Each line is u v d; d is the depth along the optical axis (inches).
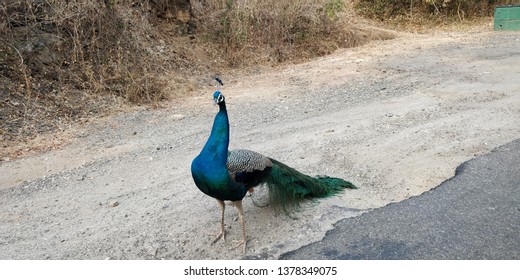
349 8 776.9
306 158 239.8
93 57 390.3
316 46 580.4
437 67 453.4
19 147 275.1
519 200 184.1
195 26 519.2
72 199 209.0
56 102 336.8
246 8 540.1
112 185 221.6
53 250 166.9
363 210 181.9
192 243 167.5
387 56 527.2
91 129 307.3
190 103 372.5
